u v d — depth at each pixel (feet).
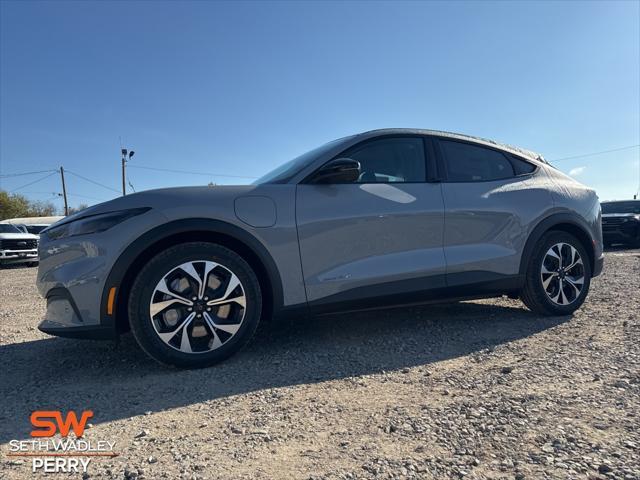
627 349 9.27
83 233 8.96
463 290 11.38
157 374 9.02
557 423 6.33
